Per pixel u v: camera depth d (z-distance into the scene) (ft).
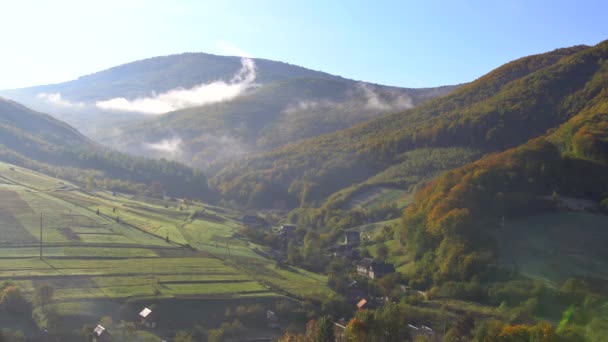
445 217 469.57
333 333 334.65
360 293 468.34
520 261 423.23
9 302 368.07
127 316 388.16
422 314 382.22
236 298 433.48
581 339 308.60
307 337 359.87
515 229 469.16
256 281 481.46
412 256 515.91
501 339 300.20
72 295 399.44
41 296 376.27
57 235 542.16
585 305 347.15
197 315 404.57
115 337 357.61
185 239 607.37
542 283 383.24
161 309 399.24
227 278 479.00
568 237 453.17
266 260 569.64
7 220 565.94
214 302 422.41
